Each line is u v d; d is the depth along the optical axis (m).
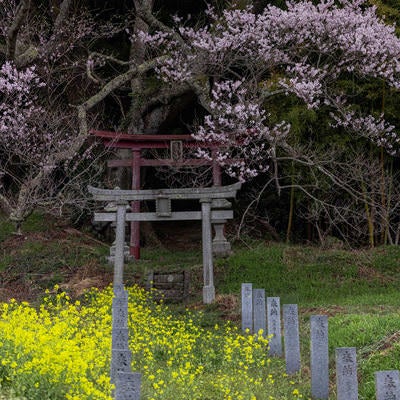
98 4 18.95
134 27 16.94
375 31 13.70
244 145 15.38
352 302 11.16
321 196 16.09
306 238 17.80
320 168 13.81
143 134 16.09
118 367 6.59
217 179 14.88
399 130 15.51
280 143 13.91
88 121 17.27
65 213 17.09
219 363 8.52
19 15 13.27
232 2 15.54
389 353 7.58
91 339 8.32
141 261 14.88
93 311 9.98
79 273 13.96
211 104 13.94
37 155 14.73
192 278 13.45
